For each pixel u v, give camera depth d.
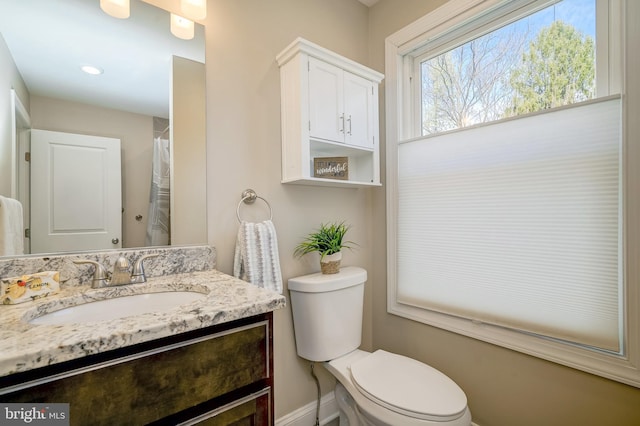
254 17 1.39
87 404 0.56
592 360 1.08
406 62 1.73
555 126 1.16
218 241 1.27
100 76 1.05
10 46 0.92
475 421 1.40
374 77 1.57
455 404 1.00
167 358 0.65
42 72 0.96
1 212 0.89
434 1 1.54
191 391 0.68
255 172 1.38
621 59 1.03
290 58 1.37
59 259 0.94
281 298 0.82
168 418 0.65
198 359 0.69
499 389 1.32
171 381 0.65
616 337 1.04
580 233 1.11
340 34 1.73
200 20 1.24
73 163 1.00
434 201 1.55
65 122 0.99
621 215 1.03
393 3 1.74
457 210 1.46
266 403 0.80
